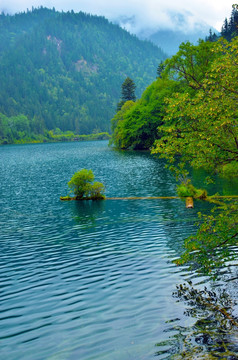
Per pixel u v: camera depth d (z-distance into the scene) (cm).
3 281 1519
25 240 2194
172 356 892
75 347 970
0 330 1092
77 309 1204
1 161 9606
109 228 2373
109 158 8738
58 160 9156
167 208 2920
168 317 1105
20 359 930
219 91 1189
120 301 1241
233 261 1534
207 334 992
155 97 9881
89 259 1742
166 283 1373
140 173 5431
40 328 1091
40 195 4038
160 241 1975
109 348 952
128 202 3322
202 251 1246
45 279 1511
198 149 1199
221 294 1235
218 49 1185
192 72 4569
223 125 1137
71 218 2783
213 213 2595
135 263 1630
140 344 961
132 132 10412
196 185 3969
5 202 3662
